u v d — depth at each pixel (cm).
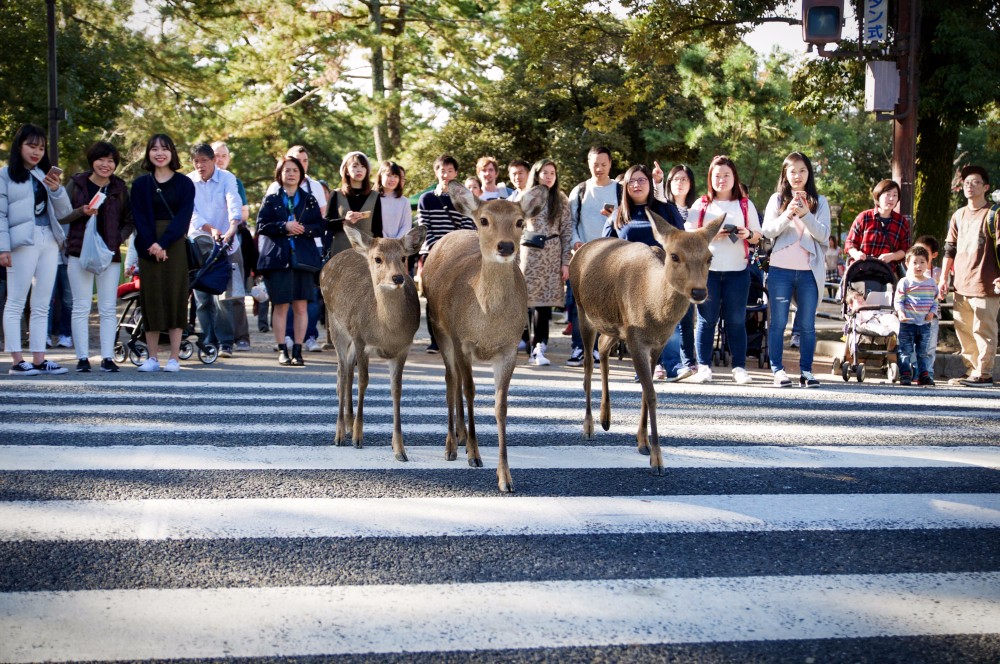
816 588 391
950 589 392
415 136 3366
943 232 1844
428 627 346
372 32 2836
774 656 330
